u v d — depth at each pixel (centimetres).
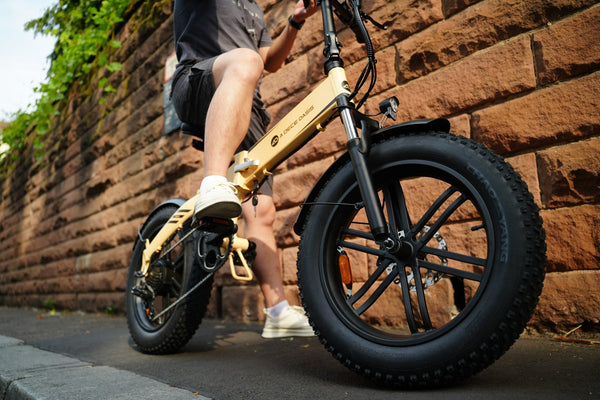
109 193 533
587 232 169
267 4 330
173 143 417
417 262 127
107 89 531
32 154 830
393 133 130
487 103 203
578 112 174
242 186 169
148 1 480
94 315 514
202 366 163
